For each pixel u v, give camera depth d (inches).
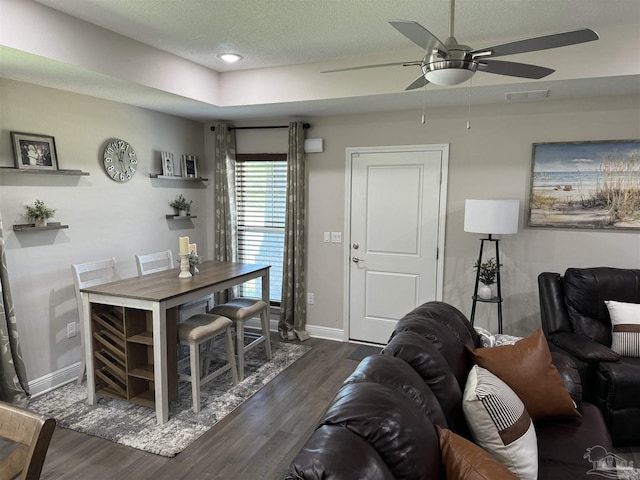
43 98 128.4
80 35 107.3
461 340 91.1
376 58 136.6
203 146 201.8
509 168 152.5
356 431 46.0
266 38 121.4
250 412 122.7
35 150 126.1
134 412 120.4
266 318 160.2
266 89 152.6
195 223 197.8
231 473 96.0
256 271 153.5
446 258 165.3
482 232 136.5
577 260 146.3
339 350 173.2
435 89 130.5
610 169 139.6
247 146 195.5
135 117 161.8
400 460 45.4
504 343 106.2
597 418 86.3
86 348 122.0
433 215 165.5
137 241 166.1
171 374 122.4
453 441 51.4
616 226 140.5
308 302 190.4
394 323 176.4
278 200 193.8
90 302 120.0
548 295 133.0
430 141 162.7
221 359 149.6
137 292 116.9
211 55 137.5
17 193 123.3
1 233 115.1
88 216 145.3
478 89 129.6
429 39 71.0
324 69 144.3
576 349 111.3
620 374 102.0
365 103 151.3
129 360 120.9
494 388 69.7
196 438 108.9
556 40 69.0
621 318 118.0
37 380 130.8
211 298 165.3
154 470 96.4
